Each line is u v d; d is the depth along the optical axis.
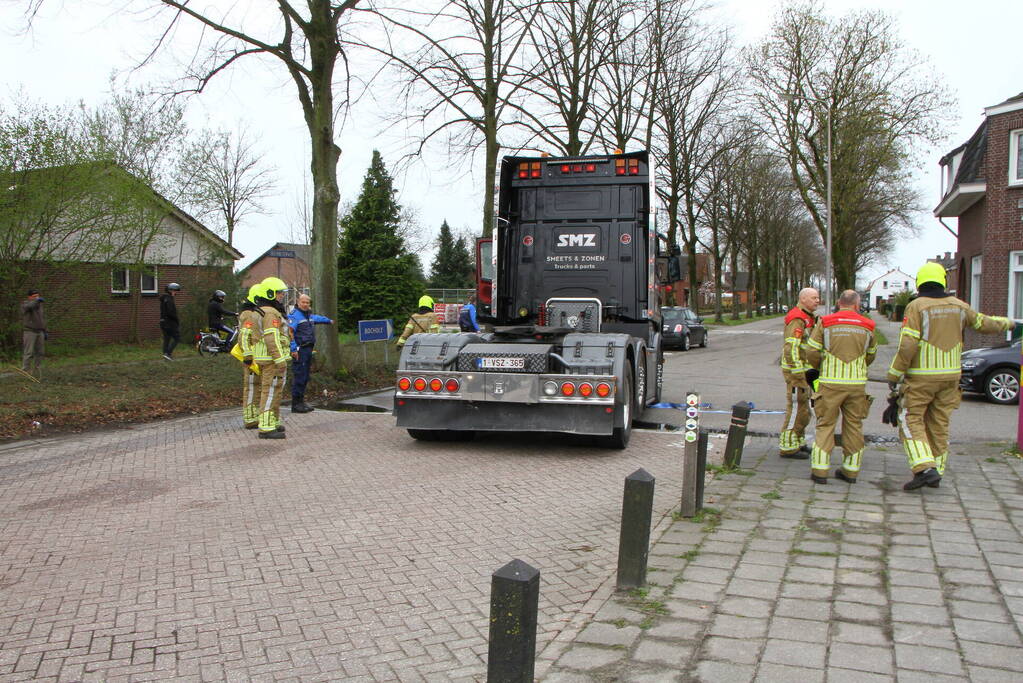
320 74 13.58
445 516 5.86
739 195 43.53
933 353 6.27
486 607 4.14
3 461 7.83
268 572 4.66
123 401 11.13
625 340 8.21
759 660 3.39
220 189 37.19
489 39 18.14
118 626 3.90
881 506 5.89
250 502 6.26
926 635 3.62
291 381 13.02
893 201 36.50
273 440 9.05
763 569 4.54
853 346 6.50
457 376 8.08
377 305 35.28
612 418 7.90
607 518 5.84
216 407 11.72
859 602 4.02
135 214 17.69
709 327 48.44
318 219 13.97
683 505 5.63
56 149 15.40
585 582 4.48
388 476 7.21
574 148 21.75
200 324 23.12
